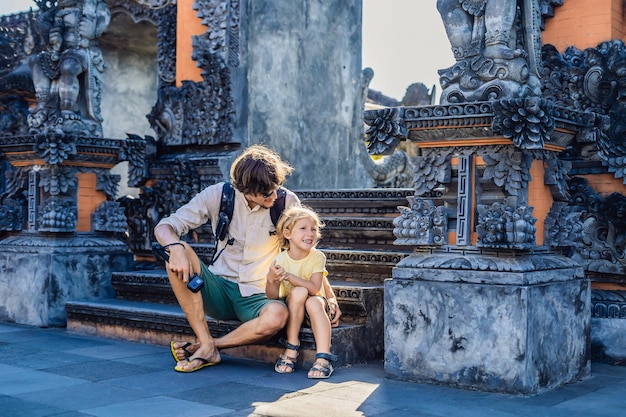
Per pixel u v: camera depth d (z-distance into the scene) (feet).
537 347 14.25
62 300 22.68
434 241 15.37
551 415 12.59
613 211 18.13
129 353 18.19
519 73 14.93
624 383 15.31
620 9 19.34
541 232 15.88
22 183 24.16
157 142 26.96
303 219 15.98
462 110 14.70
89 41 24.54
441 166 15.43
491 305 14.28
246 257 16.84
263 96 26.66
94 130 24.38
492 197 15.02
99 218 24.08
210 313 16.97
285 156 27.55
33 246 23.04
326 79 29.37
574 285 15.52
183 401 13.32
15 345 19.38
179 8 27.02
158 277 21.52
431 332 14.93
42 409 12.72
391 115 15.28
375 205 22.04
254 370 16.14
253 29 26.27
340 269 19.85
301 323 16.17
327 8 29.45
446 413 12.67
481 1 15.39
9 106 28.63
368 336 17.35
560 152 16.17
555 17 19.60
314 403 13.23
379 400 13.55
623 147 18.30
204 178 25.04
